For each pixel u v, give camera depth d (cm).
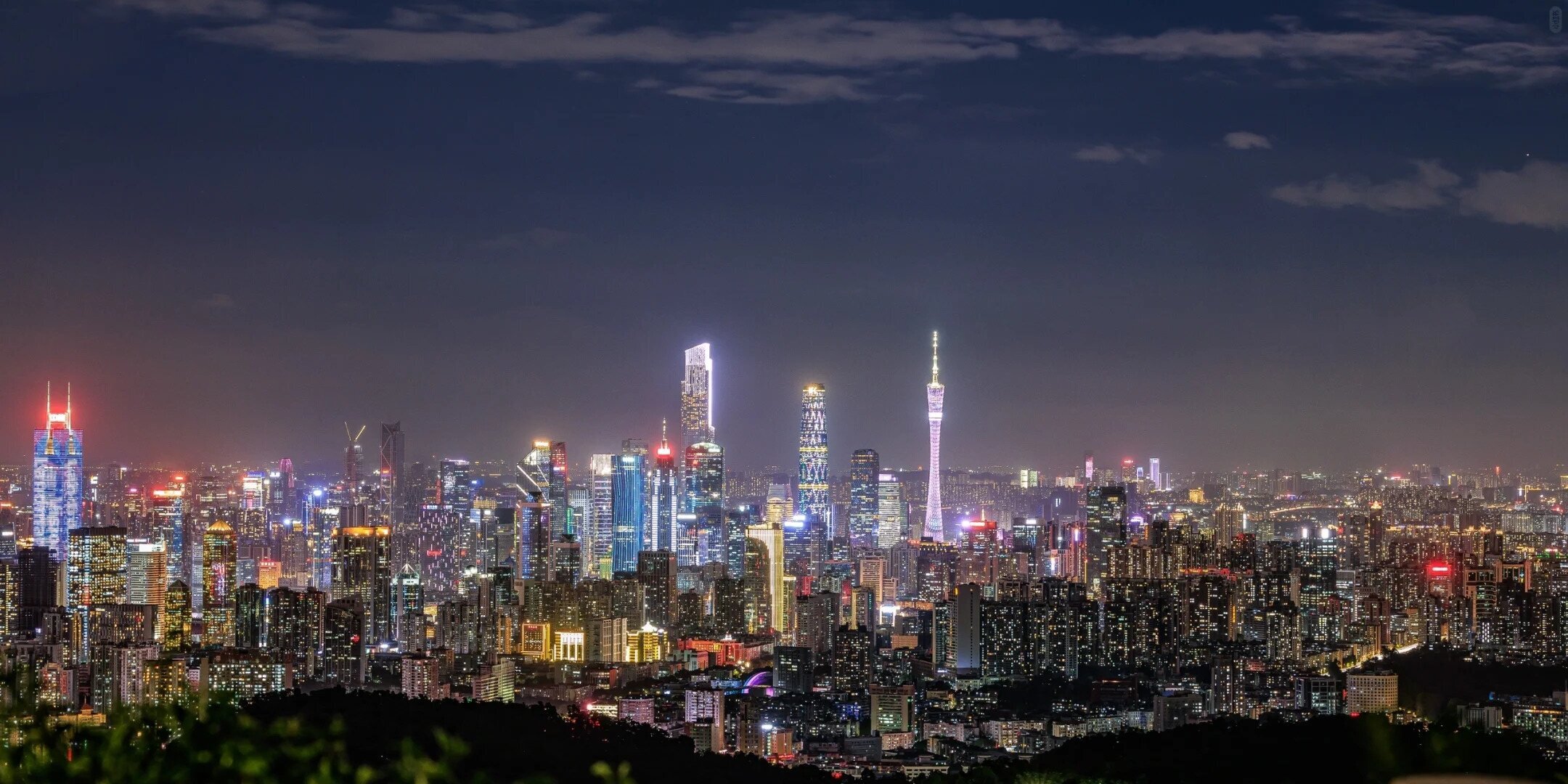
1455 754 7594
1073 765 16388
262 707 13625
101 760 3316
